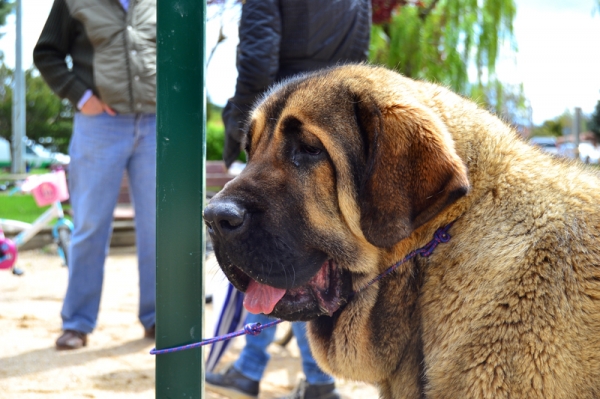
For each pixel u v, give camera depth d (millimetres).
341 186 2451
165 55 2125
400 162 2299
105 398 4094
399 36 10562
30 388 4219
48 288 7383
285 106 2600
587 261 2166
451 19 11242
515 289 2170
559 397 2062
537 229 2244
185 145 2146
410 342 2490
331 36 4047
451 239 2391
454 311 2291
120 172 5262
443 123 2426
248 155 2971
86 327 5199
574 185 2373
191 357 2186
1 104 46375
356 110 2477
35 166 38219
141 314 5504
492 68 11797
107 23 5016
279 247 2463
